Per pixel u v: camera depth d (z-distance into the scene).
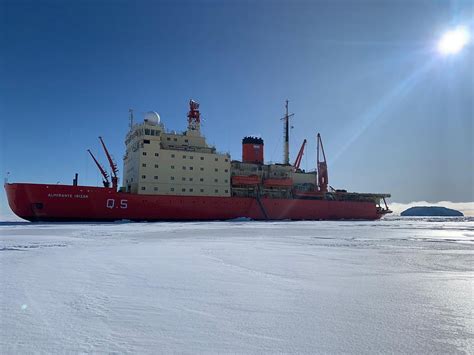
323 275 10.54
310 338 5.18
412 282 9.56
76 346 4.75
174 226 40.69
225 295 7.85
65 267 11.54
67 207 48.25
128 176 61.56
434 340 5.14
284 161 74.88
